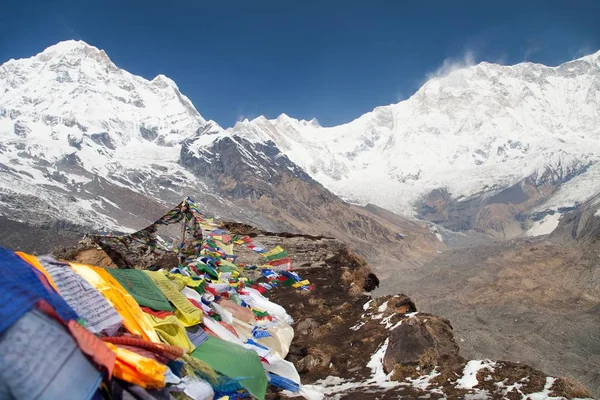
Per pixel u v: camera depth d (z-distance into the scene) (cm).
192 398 548
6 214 15300
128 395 440
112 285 610
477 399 1073
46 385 367
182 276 976
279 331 1195
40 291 402
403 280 13925
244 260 2306
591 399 1033
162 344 521
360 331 1673
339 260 2670
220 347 762
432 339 1389
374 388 1244
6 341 364
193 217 1408
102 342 428
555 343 6366
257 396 734
